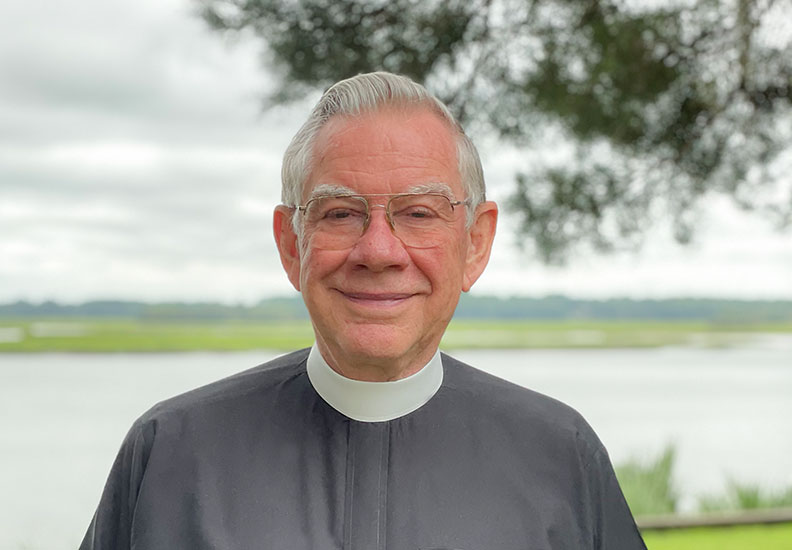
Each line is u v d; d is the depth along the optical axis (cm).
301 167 170
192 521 166
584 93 540
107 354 3997
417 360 178
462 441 177
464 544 167
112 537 174
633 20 535
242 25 506
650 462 810
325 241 163
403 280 162
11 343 4925
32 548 629
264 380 185
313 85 512
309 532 166
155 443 173
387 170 162
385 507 170
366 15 513
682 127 563
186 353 4072
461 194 171
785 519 688
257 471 171
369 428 176
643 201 571
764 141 564
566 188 554
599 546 180
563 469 178
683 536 645
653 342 6725
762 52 548
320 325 167
